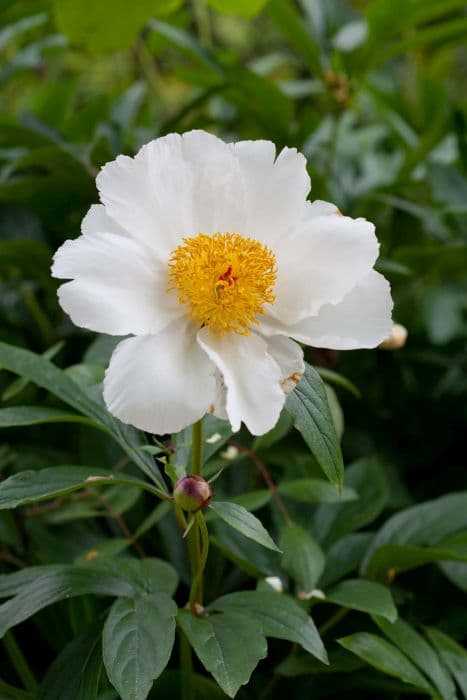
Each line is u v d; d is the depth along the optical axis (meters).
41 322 0.90
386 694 0.75
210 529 0.76
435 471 0.95
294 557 0.70
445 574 0.79
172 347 0.61
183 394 0.60
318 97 1.24
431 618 0.78
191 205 0.63
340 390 0.92
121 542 0.73
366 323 0.62
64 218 0.93
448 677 0.68
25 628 0.77
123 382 0.59
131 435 0.67
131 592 0.65
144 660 0.60
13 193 0.90
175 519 0.77
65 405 0.79
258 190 0.64
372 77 1.24
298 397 0.62
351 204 1.01
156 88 1.29
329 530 0.77
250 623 0.63
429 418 0.96
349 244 0.62
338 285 0.62
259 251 0.62
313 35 1.05
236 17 1.95
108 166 0.62
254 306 0.62
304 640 0.63
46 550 0.76
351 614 0.76
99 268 0.60
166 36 0.96
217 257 0.61
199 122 1.05
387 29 0.95
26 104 1.33
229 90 0.98
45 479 0.63
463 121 0.98
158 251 0.62
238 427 0.59
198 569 0.64
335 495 0.72
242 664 0.61
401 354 0.98
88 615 0.72
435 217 1.04
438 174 1.03
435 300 1.00
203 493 0.61
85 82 1.67
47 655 0.77
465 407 0.96
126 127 0.97
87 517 0.80
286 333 0.62
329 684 0.73
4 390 0.84
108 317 0.60
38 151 0.84
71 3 0.94
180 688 0.71
